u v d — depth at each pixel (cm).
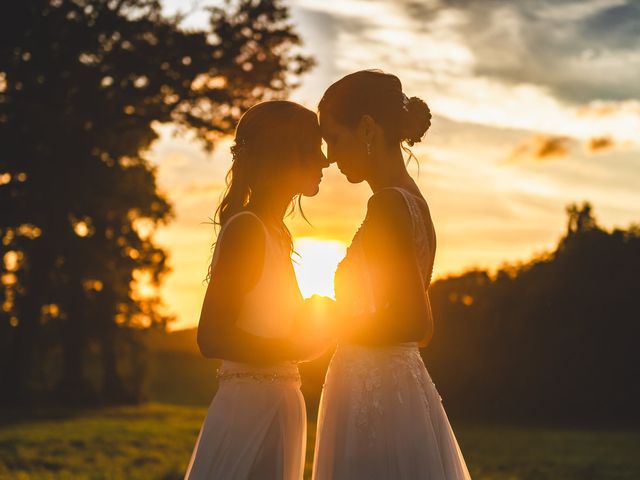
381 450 372
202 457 368
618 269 3441
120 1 2116
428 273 386
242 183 380
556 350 3503
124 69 2108
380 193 369
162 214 3897
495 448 1992
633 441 2253
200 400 4784
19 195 2441
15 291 3912
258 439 365
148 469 1348
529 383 3553
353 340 375
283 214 388
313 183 385
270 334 366
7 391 3372
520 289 3622
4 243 3506
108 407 3741
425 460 372
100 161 2480
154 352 4528
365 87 381
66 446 1667
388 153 384
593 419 3428
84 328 4034
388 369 379
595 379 3450
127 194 2995
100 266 3816
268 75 2236
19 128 2139
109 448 1675
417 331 360
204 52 2139
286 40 2267
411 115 384
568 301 3484
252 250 359
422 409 380
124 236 4003
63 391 3900
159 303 4272
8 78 2070
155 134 2672
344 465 378
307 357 371
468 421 3384
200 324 358
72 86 2097
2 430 2062
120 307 4184
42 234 3278
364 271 372
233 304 355
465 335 3681
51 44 2061
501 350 3619
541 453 1845
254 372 371
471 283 3722
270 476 366
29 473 1273
